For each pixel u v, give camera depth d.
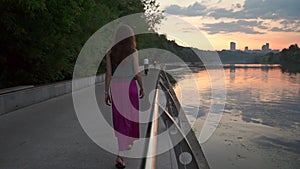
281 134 10.80
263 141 9.57
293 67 68.31
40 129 6.98
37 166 4.54
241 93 26.75
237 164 6.98
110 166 4.48
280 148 8.66
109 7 27.70
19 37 11.90
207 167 4.00
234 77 46.22
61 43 14.26
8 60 13.70
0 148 5.47
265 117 14.99
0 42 12.52
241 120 13.60
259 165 7.00
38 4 9.21
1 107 8.96
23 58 13.66
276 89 31.03
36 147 5.52
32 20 11.54
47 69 15.42
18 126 7.34
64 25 12.61
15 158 4.91
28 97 10.96
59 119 8.20
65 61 17.25
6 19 10.42
